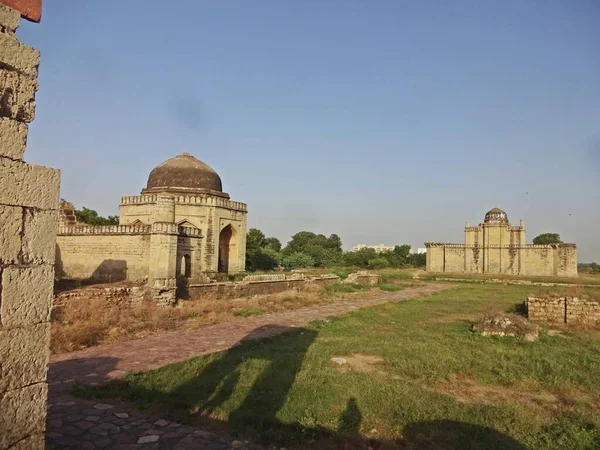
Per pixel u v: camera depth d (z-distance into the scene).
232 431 5.68
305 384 7.65
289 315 17.48
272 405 6.63
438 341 11.89
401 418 6.23
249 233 54.16
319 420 6.14
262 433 5.64
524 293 29.52
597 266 90.50
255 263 48.38
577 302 15.62
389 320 16.39
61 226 24.23
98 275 22.39
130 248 21.56
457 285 38.16
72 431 5.57
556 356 10.16
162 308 16.52
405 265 75.19
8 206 3.32
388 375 8.52
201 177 34.19
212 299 19.97
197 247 22.02
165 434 5.56
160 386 7.48
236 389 7.36
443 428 5.92
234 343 11.34
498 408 6.69
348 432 5.78
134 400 6.79
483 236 54.56
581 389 7.86
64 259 23.89
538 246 51.66
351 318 16.81
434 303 22.84
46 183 3.62
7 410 3.27
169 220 19.81
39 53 3.69
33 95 3.60
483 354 10.24
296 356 9.82
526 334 12.16
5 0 3.48
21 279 3.39
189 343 11.30
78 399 6.80
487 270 53.88
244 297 22.62
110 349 10.49
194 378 8.03
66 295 13.82
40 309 3.54
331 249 76.69
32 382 3.46
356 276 36.56
